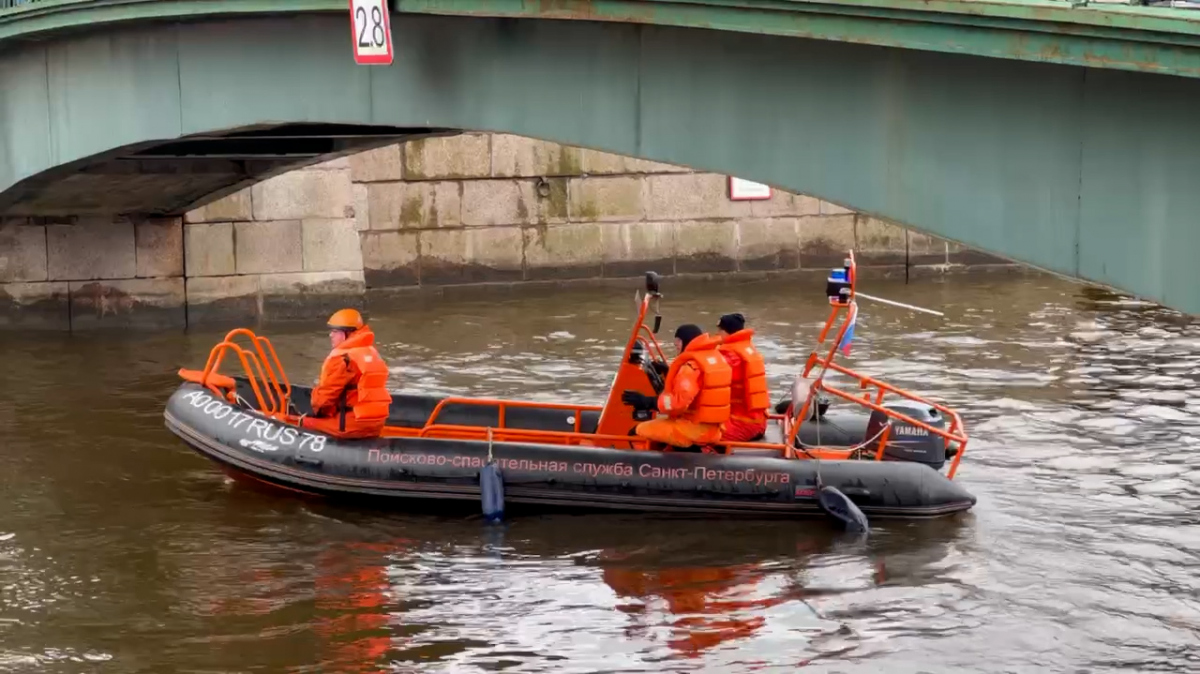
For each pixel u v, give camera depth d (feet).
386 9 35.29
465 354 58.29
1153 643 28.94
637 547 35.09
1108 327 63.93
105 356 57.82
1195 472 40.75
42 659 28.78
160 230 63.41
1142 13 21.21
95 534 36.52
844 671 27.71
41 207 58.49
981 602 31.19
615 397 39.06
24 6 46.96
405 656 28.73
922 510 36.58
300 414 42.37
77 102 48.73
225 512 38.11
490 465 36.99
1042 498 38.45
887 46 25.55
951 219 25.71
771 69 28.78
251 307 64.75
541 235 76.54
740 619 30.48
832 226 80.28
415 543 35.58
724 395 37.22
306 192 65.21
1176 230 22.00
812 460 37.06
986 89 24.80
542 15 31.65
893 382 52.80
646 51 31.53
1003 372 54.39
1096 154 23.15
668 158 31.40
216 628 30.32
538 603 31.55
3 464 42.68
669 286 77.92
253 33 42.37
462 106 36.63
